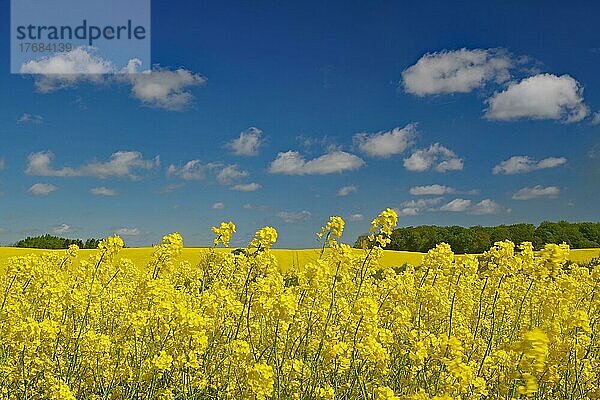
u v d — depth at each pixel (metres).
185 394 7.30
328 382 7.34
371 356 6.99
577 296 10.45
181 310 7.38
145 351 7.59
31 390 7.33
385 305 9.66
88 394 7.68
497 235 43.97
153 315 7.81
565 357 6.89
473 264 9.77
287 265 17.56
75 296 9.12
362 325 7.61
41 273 9.74
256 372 6.30
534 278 8.48
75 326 8.45
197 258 23.56
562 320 8.46
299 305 9.07
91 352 7.88
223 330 8.16
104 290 10.41
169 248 10.48
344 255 9.18
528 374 5.27
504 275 8.68
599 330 8.74
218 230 9.85
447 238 43.59
